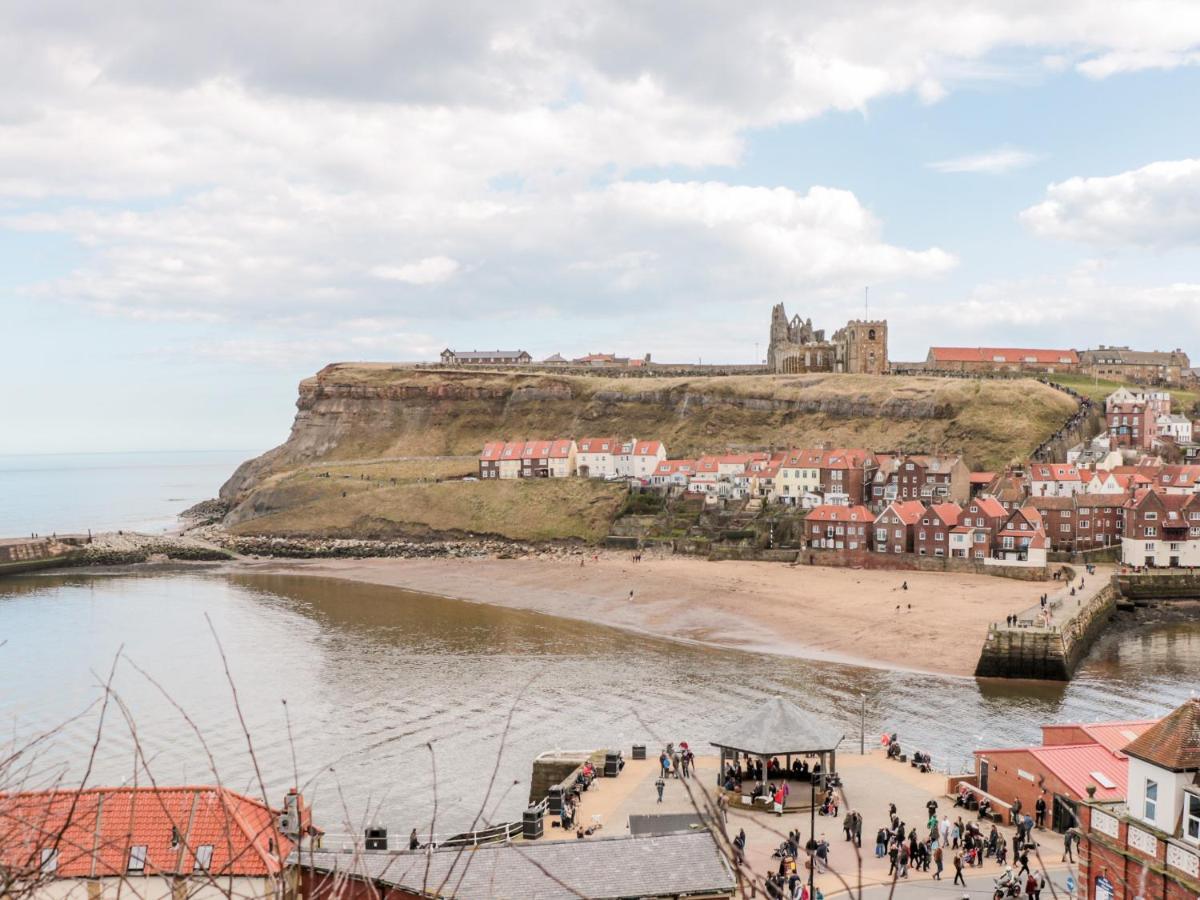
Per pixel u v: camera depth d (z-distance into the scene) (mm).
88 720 89688
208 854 37125
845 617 136875
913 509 180125
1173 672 110625
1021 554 161500
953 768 76188
